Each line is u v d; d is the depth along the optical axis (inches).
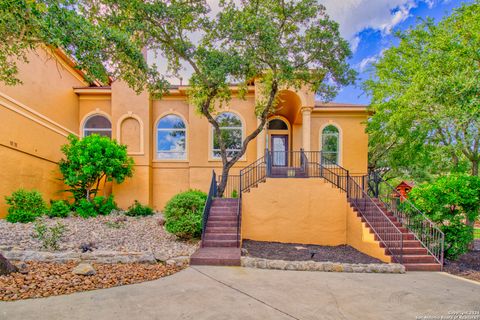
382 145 594.9
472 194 294.5
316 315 152.8
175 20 329.7
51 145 460.8
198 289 186.1
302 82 426.3
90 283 185.2
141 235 331.3
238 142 554.9
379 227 329.4
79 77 555.2
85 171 425.1
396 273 249.1
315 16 346.3
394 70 455.5
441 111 315.0
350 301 175.0
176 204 314.5
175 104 564.7
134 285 188.5
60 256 225.9
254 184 405.4
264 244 350.0
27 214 337.7
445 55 303.4
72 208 430.6
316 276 225.9
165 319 140.7
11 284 171.6
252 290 187.9
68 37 198.5
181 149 563.2
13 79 254.2
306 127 501.4
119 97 539.8
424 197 315.6
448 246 303.0
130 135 539.8
